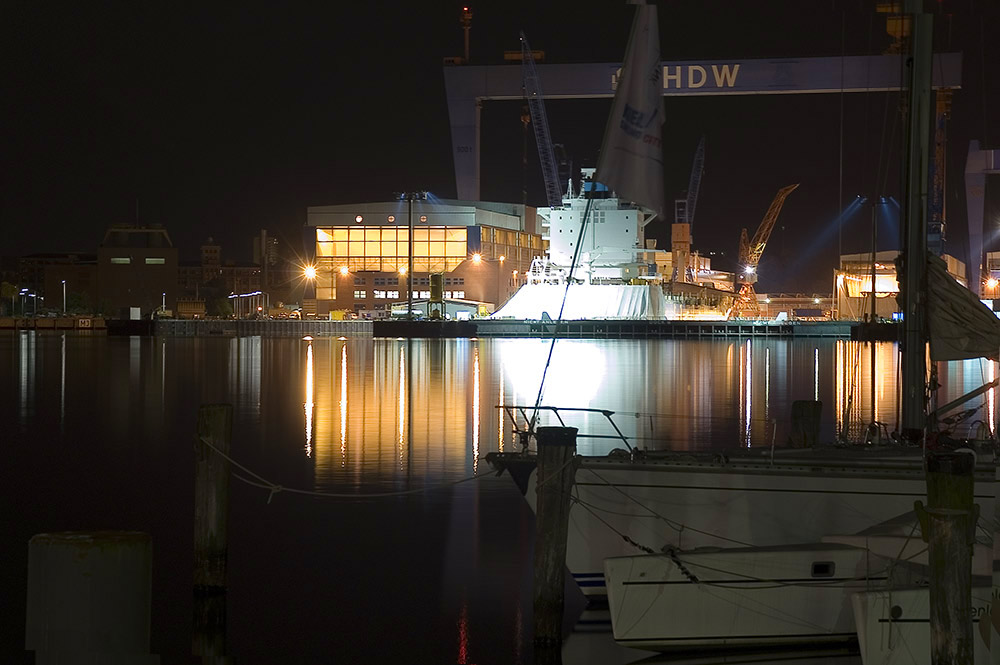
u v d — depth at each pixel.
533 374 66.06
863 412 44.12
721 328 138.62
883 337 114.69
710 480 16.23
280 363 77.56
